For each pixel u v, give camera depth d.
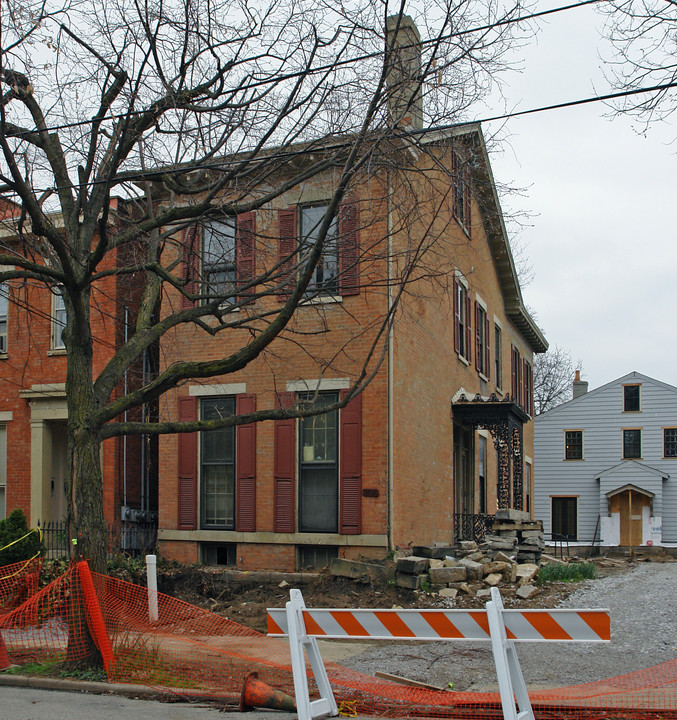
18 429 18.92
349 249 12.46
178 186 12.07
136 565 16.33
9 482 18.81
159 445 17.92
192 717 7.94
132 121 11.72
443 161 18.59
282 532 16.59
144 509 18.64
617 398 40.41
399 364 16.69
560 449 40.81
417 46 10.46
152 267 11.26
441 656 10.92
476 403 20.62
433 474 18.80
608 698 7.85
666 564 23.53
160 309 16.52
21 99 11.09
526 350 32.56
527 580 16.08
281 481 16.77
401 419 16.64
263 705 8.02
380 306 16.25
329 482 16.53
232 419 10.56
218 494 17.50
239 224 17.17
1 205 14.39
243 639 11.18
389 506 15.87
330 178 16.19
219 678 9.09
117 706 8.50
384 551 15.75
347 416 16.30
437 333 19.67
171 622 11.43
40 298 19.03
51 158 11.34
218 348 17.52
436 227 19.28
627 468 39.03
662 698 7.79
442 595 14.84
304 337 16.78
